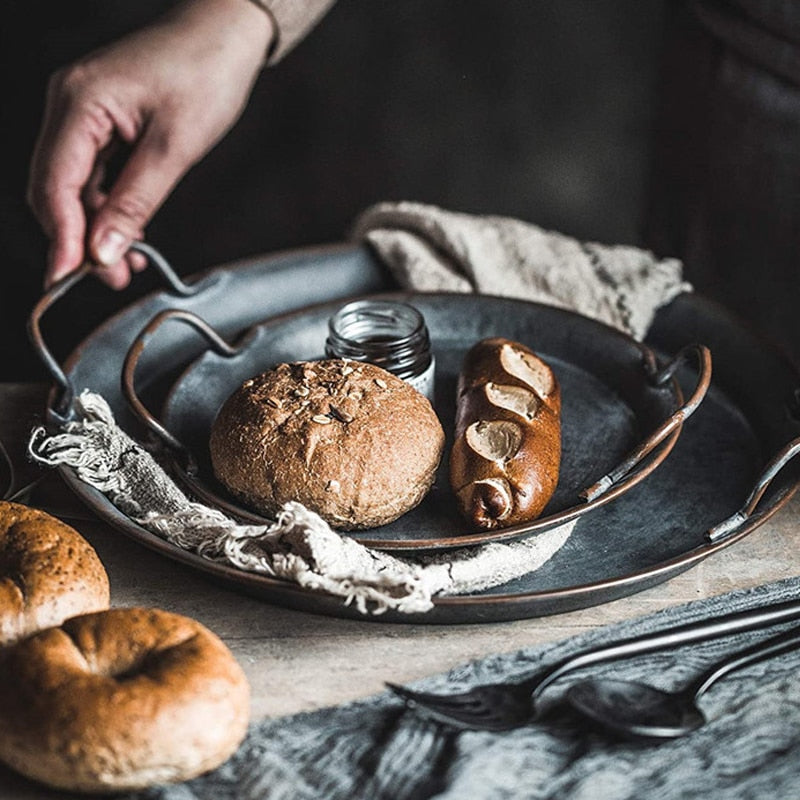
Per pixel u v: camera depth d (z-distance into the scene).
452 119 2.29
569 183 2.34
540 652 0.90
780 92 1.38
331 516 0.96
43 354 1.07
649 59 2.24
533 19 2.21
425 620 0.93
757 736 0.85
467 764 0.82
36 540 0.89
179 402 1.08
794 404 1.07
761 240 1.47
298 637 0.93
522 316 1.17
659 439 0.98
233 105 1.29
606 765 0.83
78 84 1.24
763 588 0.95
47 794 0.82
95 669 0.83
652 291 1.21
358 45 2.21
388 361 1.06
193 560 0.93
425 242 1.28
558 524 0.95
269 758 0.84
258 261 1.25
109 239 1.20
